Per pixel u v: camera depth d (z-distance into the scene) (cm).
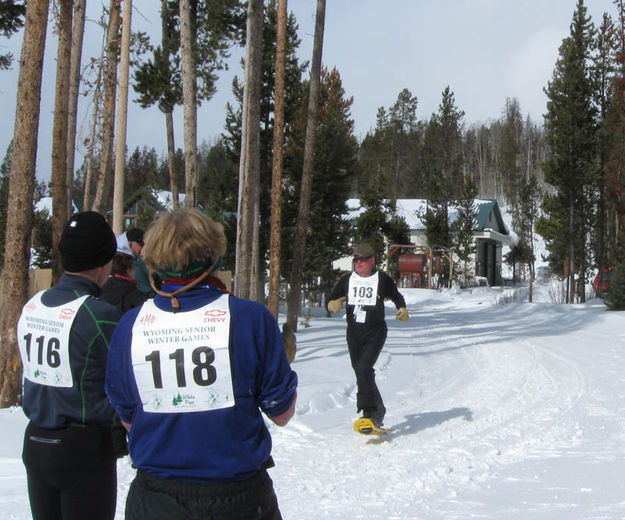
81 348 285
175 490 215
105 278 318
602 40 3594
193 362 219
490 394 943
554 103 3412
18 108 804
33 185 810
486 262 5431
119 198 1544
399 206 5528
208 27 1909
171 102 1966
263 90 2238
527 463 580
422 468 571
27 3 800
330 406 838
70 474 283
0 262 3578
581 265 3488
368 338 702
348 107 4094
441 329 2016
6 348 781
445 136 5722
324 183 2311
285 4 1530
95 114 1650
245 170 1297
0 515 438
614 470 546
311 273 2241
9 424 680
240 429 221
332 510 463
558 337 1709
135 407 227
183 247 226
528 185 5584
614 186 3216
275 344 231
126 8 1518
